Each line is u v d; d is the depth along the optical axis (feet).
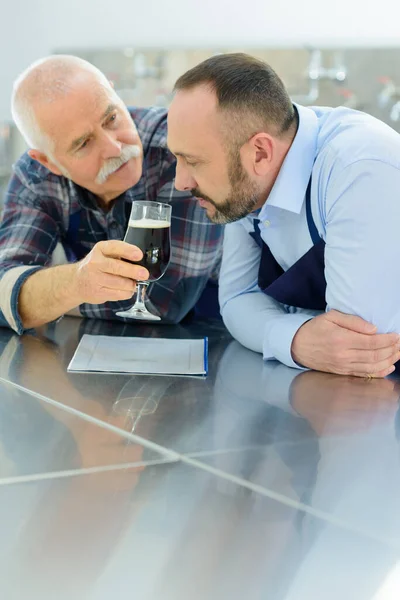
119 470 3.34
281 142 4.97
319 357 4.97
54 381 4.74
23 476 3.29
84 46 13.80
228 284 5.95
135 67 13.43
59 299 5.71
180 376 4.89
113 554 2.66
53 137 6.05
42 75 6.02
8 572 2.55
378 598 2.42
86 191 6.55
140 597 2.42
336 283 4.89
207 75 4.84
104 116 6.05
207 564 2.59
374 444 3.69
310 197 5.08
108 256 5.24
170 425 3.94
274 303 5.81
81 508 2.99
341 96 12.53
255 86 4.82
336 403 4.34
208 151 4.88
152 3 13.39
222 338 6.03
